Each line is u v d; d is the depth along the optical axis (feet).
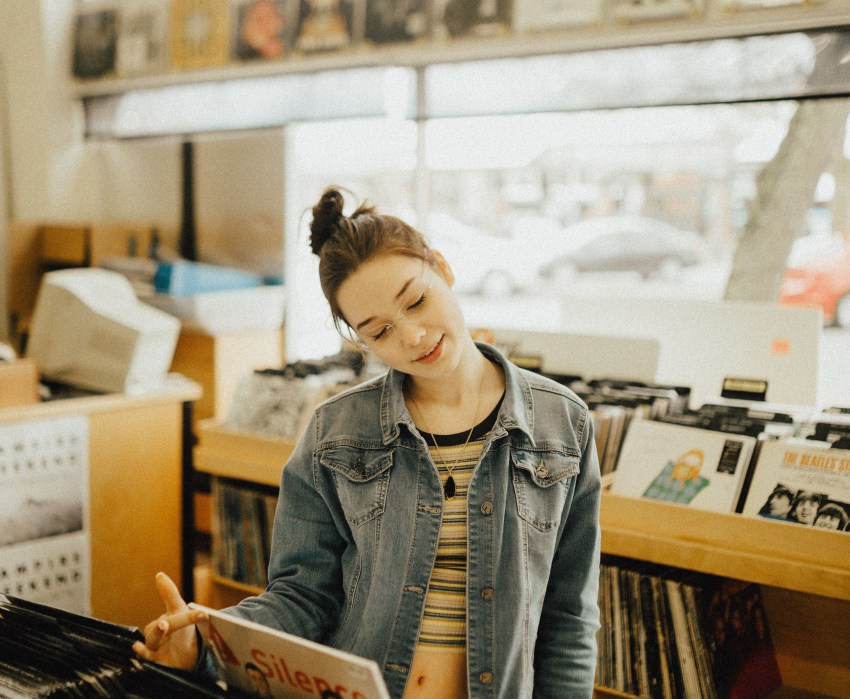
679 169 11.98
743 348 8.11
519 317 14.01
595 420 6.79
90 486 9.90
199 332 13.26
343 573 4.14
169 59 15.11
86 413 9.78
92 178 16.71
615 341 8.32
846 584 5.54
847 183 10.09
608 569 6.49
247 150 14.69
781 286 10.77
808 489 6.01
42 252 15.15
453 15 11.93
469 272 13.84
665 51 10.47
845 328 10.45
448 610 3.94
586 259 13.44
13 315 14.99
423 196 12.96
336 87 13.34
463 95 12.16
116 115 16.10
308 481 4.16
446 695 3.93
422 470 4.00
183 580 11.14
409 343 3.62
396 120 12.82
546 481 4.02
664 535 6.31
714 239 12.02
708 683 6.09
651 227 12.77
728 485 6.27
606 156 12.10
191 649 3.58
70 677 3.47
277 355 14.40
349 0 12.87
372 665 2.90
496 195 13.29
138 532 10.49
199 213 15.43
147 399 10.37
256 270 14.92
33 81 16.15
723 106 10.43
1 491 9.04
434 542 3.94
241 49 14.19
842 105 9.89
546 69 11.37
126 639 3.61
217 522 8.55
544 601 4.17
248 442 8.34
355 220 3.77
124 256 15.07
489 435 3.97
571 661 4.02
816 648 6.80
